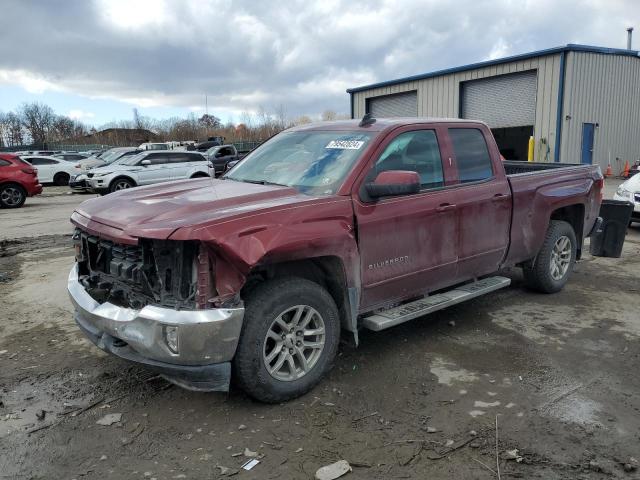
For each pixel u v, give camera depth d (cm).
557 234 601
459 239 484
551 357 452
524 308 576
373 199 413
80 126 8300
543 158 2116
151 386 409
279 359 372
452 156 486
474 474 300
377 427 348
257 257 338
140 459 319
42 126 8256
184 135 6456
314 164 444
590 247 730
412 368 432
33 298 643
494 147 530
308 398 385
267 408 373
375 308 432
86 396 396
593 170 654
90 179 1933
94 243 404
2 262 850
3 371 441
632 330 512
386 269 427
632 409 368
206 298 334
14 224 1318
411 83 2605
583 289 646
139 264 354
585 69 2059
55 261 851
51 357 468
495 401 379
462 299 482
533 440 331
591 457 314
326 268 403
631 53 2180
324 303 388
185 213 357
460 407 371
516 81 2205
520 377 415
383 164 431
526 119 2188
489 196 506
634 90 2269
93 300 380
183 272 339
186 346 329
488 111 2328
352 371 427
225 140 5134
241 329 350
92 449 330
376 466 308
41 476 305
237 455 320
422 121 474
